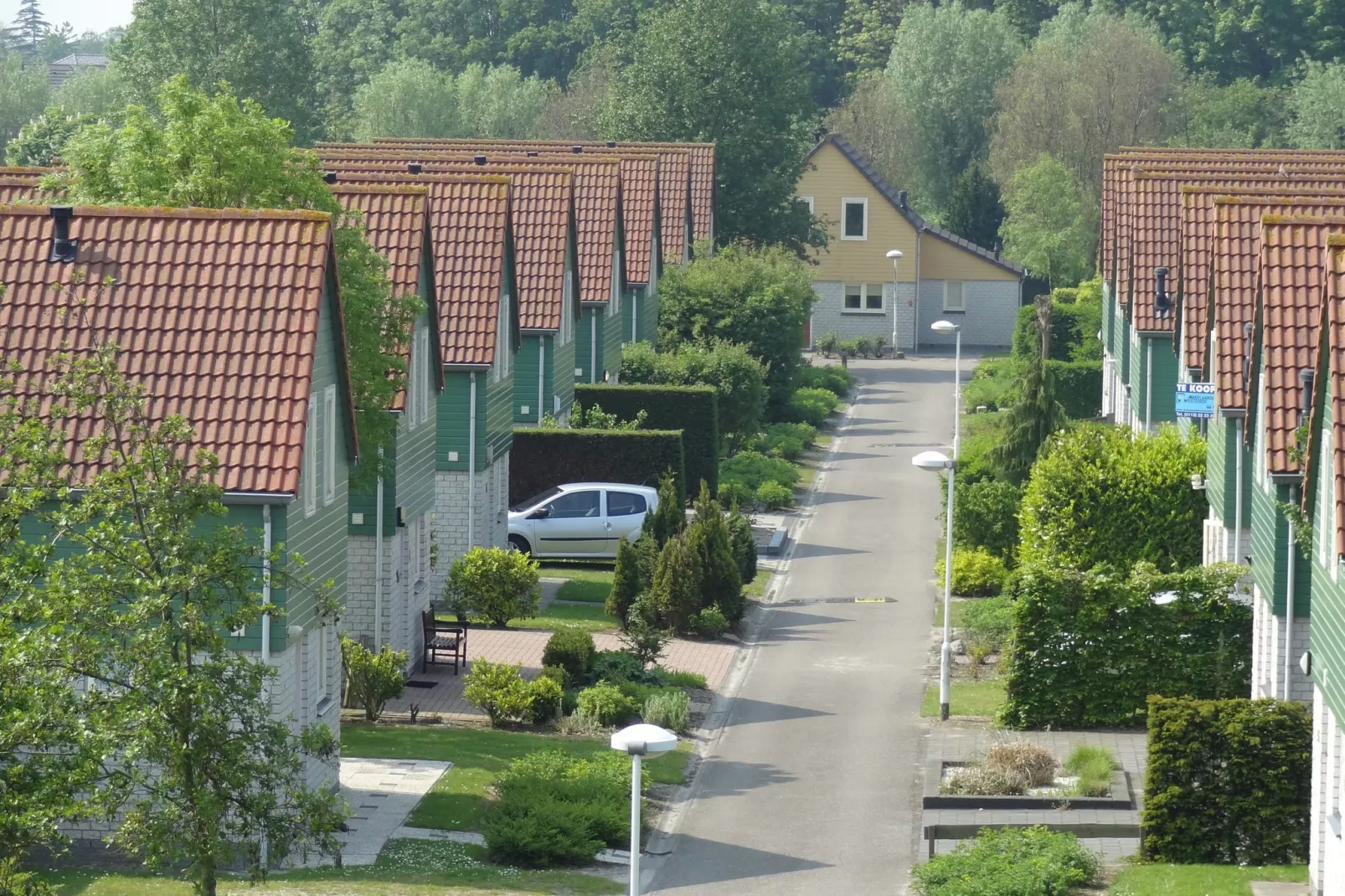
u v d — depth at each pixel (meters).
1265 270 52.56
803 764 58.56
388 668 61.22
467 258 79.31
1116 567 70.69
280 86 167.38
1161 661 60.91
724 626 74.81
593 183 109.94
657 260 126.38
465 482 77.75
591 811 49.59
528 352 94.75
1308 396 48.75
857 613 79.31
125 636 35.56
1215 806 48.38
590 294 107.12
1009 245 185.38
